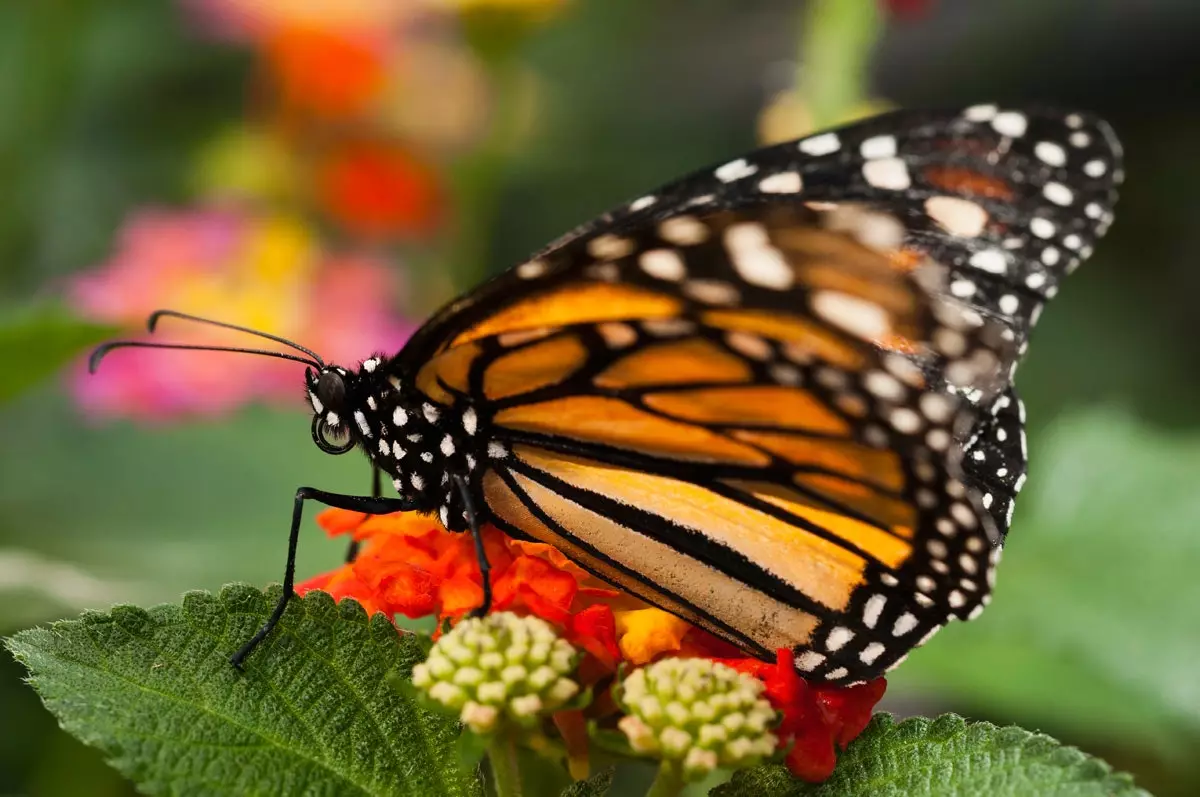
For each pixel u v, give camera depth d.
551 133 0.59
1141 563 0.46
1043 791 0.36
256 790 0.36
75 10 0.54
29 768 0.44
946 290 0.37
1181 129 0.81
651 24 0.87
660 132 0.85
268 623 0.37
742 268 0.37
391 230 0.56
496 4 0.52
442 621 0.37
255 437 0.48
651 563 0.38
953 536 0.37
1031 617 0.45
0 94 0.55
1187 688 0.44
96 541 0.45
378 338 0.50
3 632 0.42
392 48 0.54
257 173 0.55
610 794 0.46
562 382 0.38
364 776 0.37
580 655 0.36
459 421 0.38
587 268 0.37
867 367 0.37
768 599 0.37
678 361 0.37
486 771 0.38
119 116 0.66
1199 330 0.74
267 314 0.49
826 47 0.46
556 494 0.38
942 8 0.81
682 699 0.36
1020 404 0.38
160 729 0.36
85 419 0.48
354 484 0.47
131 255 0.49
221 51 0.67
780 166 0.37
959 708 0.45
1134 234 0.79
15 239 0.55
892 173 0.37
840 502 0.37
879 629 0.37
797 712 0.37
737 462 0.37
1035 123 0.37
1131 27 0.79
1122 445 0.48
